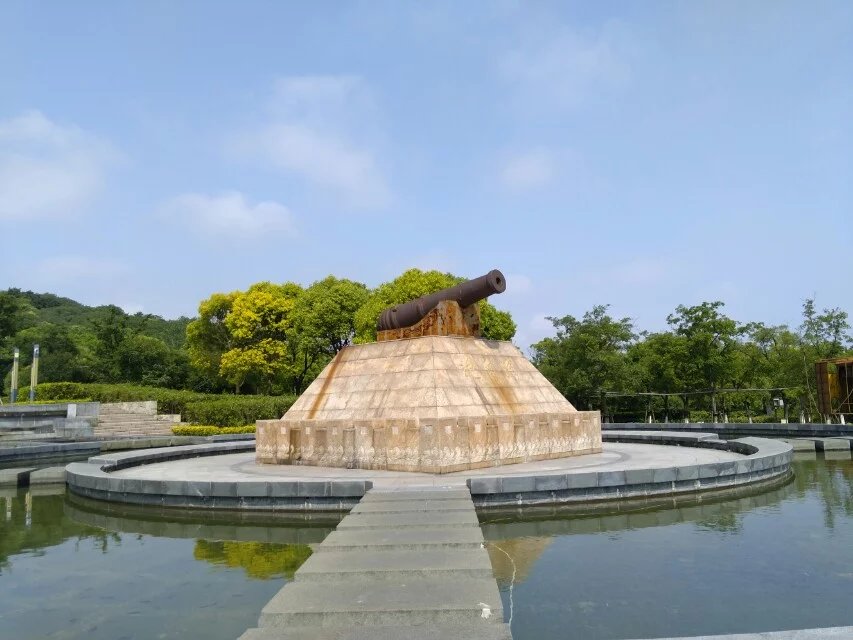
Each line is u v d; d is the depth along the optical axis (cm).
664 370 3769
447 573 641
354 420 1588
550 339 4506
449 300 1827
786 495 1340
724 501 1273
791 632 488
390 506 995
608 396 4109
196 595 739
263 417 3619
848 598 688
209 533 1078
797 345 3938
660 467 1347
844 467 1855
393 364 1756
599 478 1252
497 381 1789
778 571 785
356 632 497
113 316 5872
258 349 4806
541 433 1684
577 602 684
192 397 3981
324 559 696
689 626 610
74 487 1545
